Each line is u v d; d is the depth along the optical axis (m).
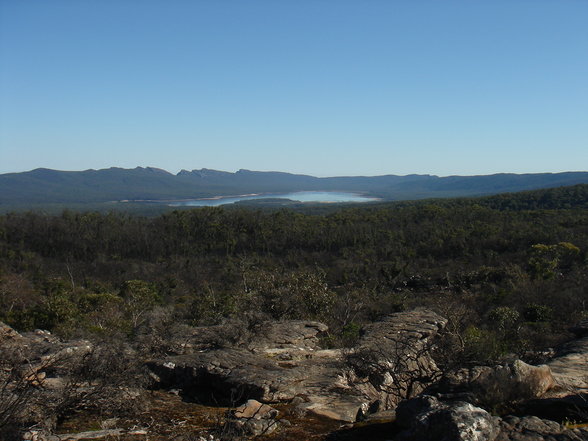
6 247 63.12
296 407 6.40
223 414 6.15
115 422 5.89
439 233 62.56
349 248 62.78
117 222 74.06
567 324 20.11
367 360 8.24
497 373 6.10
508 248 53.34
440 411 4.55
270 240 68.38
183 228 71.62
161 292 39.16
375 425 5.71
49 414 5.66
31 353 7.61
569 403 5.76
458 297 30.69
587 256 42.84
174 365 7.69
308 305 19.62
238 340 10.32
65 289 36.91
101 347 7.43
